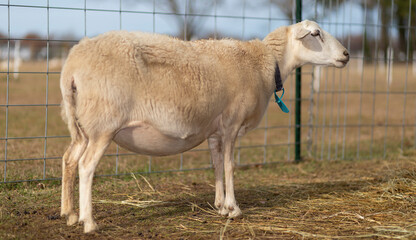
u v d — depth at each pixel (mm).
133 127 3764
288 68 4855
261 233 3877
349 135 9477
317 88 7176
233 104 4219
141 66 3684
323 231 3928
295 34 4645
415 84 18516
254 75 4375
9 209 4375
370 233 3877
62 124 9375
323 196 5070
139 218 4254
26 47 21531
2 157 6211
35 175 5492
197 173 6258
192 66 3945
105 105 3566
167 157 7141
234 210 4281
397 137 9148
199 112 3955
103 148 3641
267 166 6766
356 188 5422
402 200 4812
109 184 5449
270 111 12742
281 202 4859
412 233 3824
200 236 3791
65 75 3633
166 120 3793
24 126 8836
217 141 4500
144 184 5562
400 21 35094
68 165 3855
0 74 5195
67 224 3928
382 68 27531
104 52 3625
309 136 7332
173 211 4512
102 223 4066
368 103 14555
